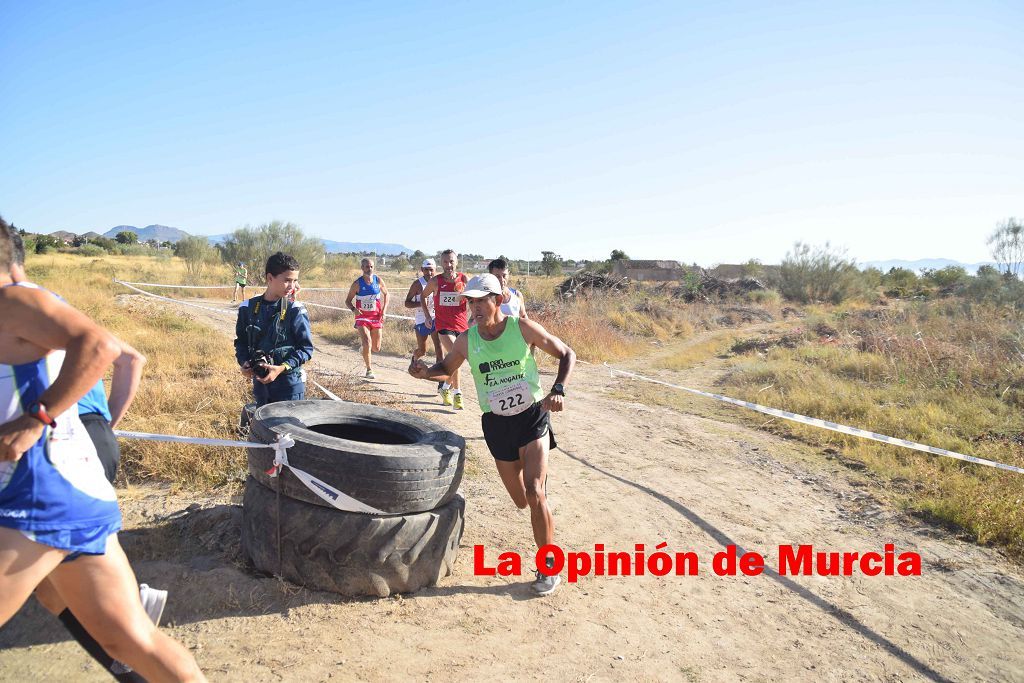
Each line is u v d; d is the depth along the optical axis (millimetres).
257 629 3551
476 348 4430
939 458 7695
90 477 2223
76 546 2125
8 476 2068
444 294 8484
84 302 15500
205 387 7703
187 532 4473
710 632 4148
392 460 3861
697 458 7891
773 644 4074
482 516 5480
